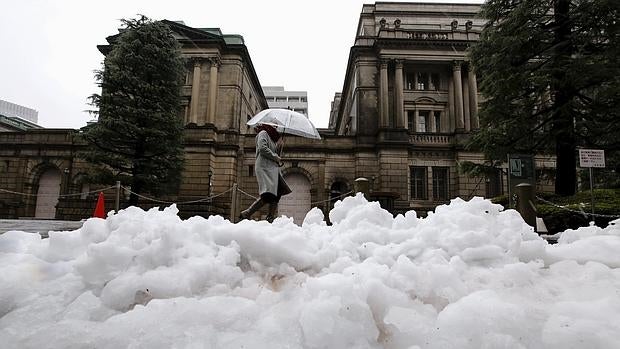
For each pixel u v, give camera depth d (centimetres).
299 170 2555
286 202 2552
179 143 2102
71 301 258
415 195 2514
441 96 2703
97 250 277
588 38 1245
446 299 268
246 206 2505
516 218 392
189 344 212
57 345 212
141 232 315
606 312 242
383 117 2570
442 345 219
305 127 645
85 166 2580
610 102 1193
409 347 217
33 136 2636
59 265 301
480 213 386
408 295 266
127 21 2022
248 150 2586
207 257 289
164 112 1975
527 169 909
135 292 255
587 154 909
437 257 314
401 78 2625
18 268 284
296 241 322
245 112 2894
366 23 3012
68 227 1000
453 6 2973
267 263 308
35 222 1335
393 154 2484
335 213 460
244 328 233
